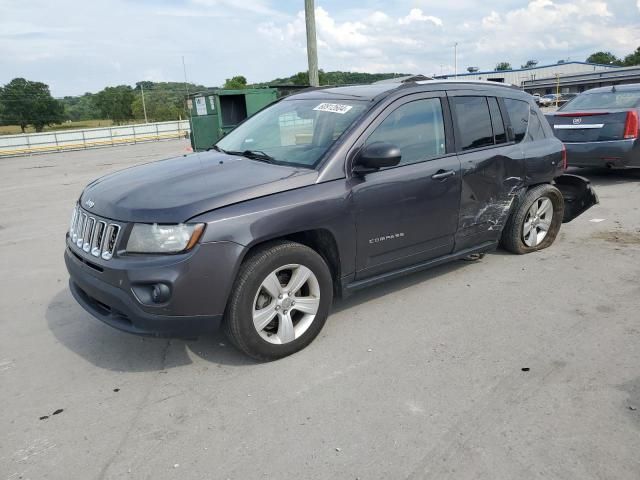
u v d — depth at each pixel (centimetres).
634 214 703
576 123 874
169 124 3566
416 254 427
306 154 379
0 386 328
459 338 374
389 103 402
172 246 304
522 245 545
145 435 277
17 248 655
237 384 322
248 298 326
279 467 249
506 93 506
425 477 240
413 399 301
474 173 451
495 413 285
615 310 412
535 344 362
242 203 323
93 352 369
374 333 385
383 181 386
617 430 269
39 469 254
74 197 1066
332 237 365
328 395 307
